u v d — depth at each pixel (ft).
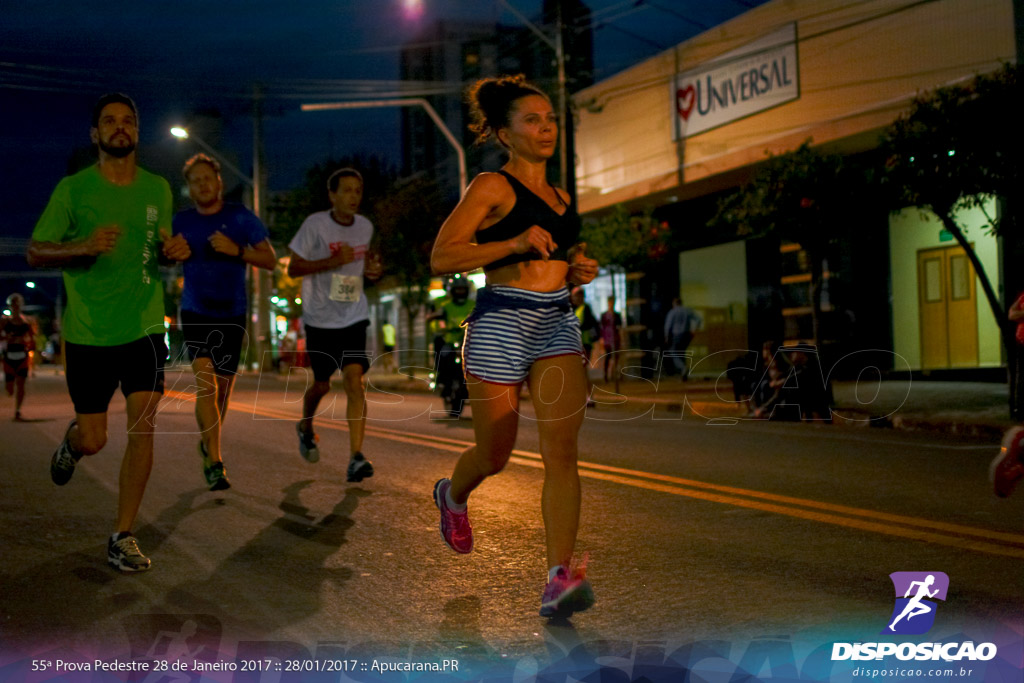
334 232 24.71
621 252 68.33
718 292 77.46
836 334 63.41
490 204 12.77
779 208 44.34
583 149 86.63
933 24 54.13
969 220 56.13
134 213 16.24
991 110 36.88
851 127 58.54
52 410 52.54
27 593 14.52
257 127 112.37
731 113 69.00
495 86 13.39
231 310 23.07
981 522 18.90
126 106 16.11
